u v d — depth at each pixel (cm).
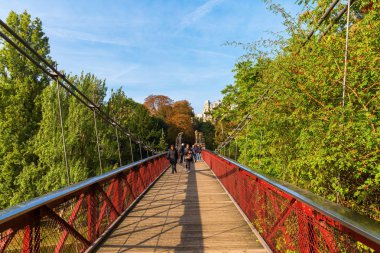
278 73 364
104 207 498
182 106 7238
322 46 320
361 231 158
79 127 2102
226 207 681
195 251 406
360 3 309
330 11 340
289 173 404
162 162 1667
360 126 246
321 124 289
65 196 343
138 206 713
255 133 622
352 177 303
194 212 638
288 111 390
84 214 407
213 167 1530
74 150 2083
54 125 2086
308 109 334
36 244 277
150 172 1105
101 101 2517
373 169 254
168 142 6362
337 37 316
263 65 501
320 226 236
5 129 2355
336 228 210
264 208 429
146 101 7188
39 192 2064
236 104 1193
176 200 782
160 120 6262
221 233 484
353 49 295
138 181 838
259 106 479
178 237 470
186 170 1709
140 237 475
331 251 220
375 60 260
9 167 2291
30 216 268
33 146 2272
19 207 242
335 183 291
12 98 2391
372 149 261
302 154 350
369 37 274
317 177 312
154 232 500
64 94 2177
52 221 312
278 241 355
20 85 2419
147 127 4781
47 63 539
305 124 334
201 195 851
